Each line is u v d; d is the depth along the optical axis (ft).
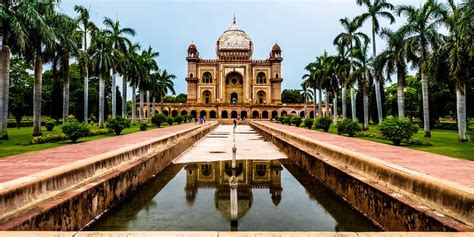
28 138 61.62
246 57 216.33
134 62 118.83
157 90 167.22
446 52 57.62
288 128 98.68
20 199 15.53
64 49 67.67
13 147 45.88
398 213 17.48
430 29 67.10
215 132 113.29
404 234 10.41
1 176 21.42
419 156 32.42
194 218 21.54
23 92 117.19
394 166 21.17
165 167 41.70
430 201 16.20
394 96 155.63
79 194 19.20
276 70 214.48
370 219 21.02
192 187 30.86
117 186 25.26
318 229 19.58
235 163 41.47
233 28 229.25
